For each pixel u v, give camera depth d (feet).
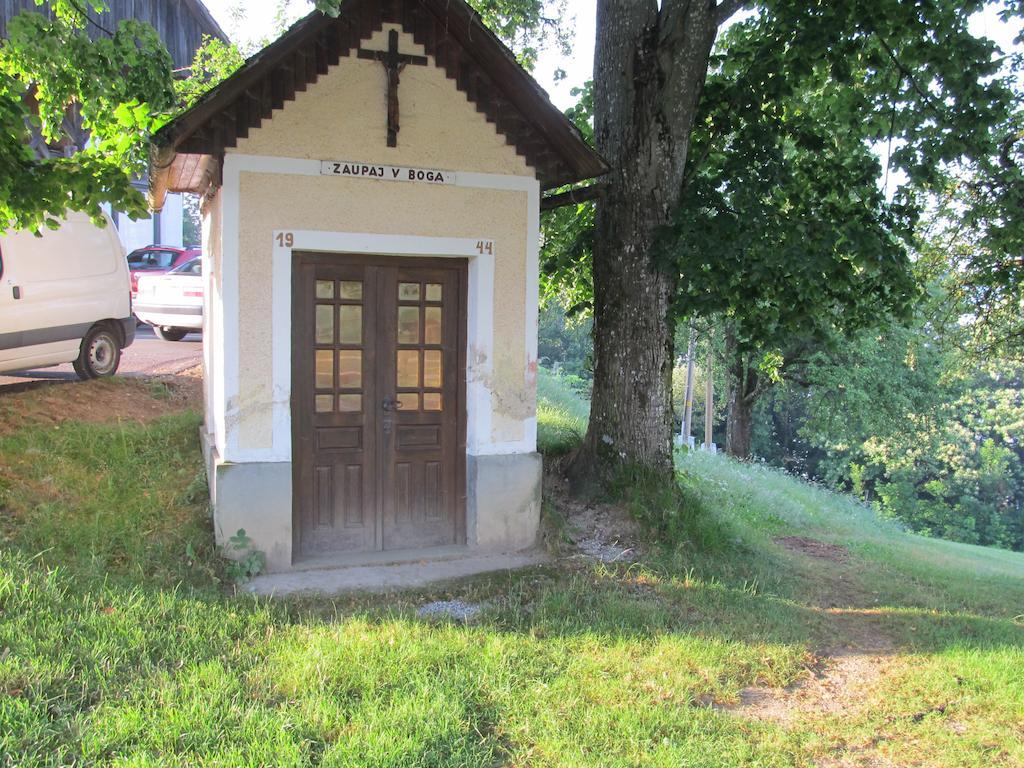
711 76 28.17
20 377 35.32
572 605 19.07
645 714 14.23
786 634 18.66
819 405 84.28
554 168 23.09
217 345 21.38
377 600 19.07
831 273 25.17
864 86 29.71
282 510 20.59
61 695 13.00
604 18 26.16
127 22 23.71
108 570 18.74
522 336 22.94
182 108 30.17
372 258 21.90
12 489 21.63
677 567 22.67
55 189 19.58
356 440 22.09
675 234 24.80
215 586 18.94
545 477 27.40
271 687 14.05
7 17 46.29
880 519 56.54
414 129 21.34
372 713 13.26
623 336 25.96
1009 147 28.32
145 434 26.63
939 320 47.06
